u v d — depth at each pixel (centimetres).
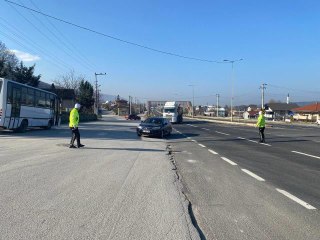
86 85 10088
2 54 7025
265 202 765
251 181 999
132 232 555
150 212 664
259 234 567
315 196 832
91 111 10181
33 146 1681
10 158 1265
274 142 2386
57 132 2809
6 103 2359
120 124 5044
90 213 645
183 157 1505
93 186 866
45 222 588
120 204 713
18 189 803
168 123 2852
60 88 9719
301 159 1516
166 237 538
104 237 530
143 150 1703
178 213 661
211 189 884
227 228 593
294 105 14650
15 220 593
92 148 1686
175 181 964
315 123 8862
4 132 2614
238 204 744
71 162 1223
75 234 539
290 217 660
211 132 3472
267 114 11738
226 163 1349
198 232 566
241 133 3350
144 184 912
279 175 1107
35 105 2888
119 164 1227
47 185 853
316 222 633
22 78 6053
